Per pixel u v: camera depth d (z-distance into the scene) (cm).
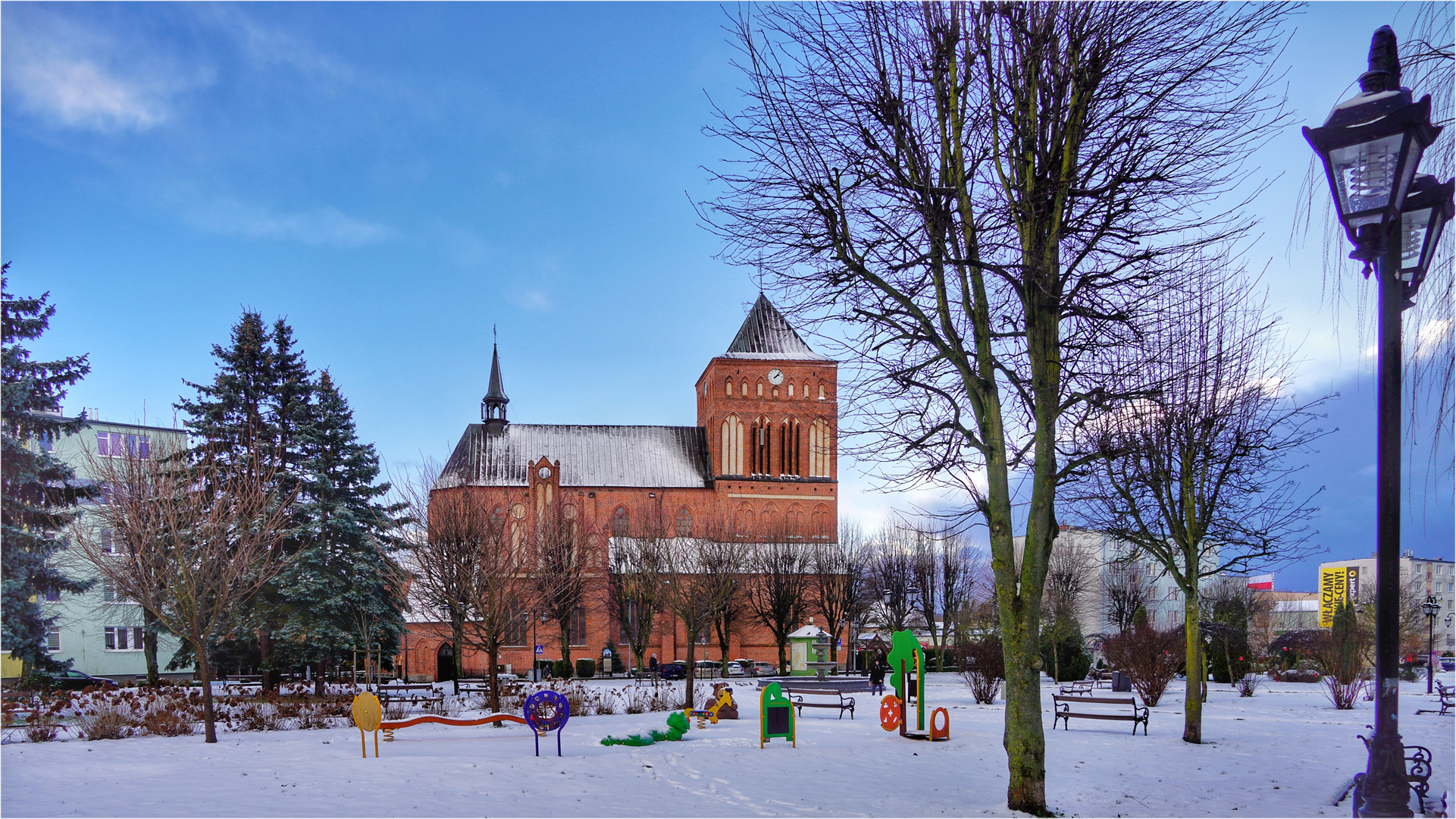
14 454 3334
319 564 4084
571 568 5016
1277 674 4947
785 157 1356
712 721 2536
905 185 1255
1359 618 5294
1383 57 744
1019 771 1205
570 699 3158
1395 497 723
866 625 8406
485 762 1647
